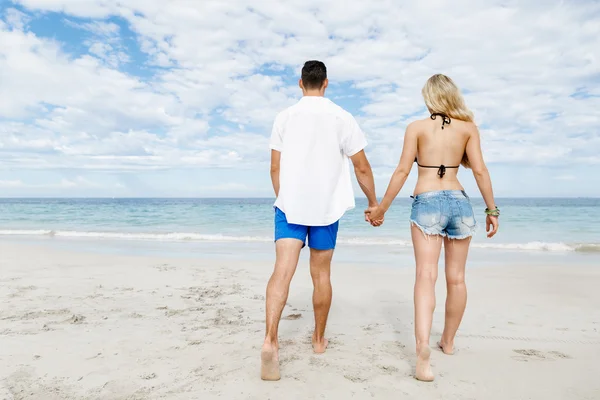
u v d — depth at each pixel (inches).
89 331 133.9
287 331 136.9
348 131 105.9
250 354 113.8
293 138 104.7
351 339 128.7
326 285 112.9
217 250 385.4
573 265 293.9
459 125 104.8
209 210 1406.3
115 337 128.1
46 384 94.4
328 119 104.7
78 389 92.0
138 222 838.5
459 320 113.4
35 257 314.5
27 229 661.3
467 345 124.2
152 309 163.3
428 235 103.2
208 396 88.2
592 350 119.8
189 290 199.5
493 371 103.2
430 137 104.7
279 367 103.1
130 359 110.0
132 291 196.2
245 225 749.3
